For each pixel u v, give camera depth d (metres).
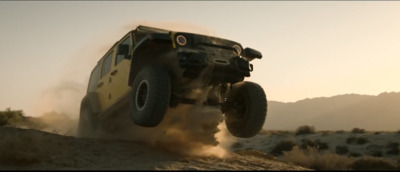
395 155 20.78
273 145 27.28
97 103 7.84
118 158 5.14
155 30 6.94
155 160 5.07
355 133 29.59
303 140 27.84
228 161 5.32
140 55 6.13
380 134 27.41
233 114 6.32
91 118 8.20
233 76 5.69
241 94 6.25
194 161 5.11
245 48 6.27
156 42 5.32
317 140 27.38
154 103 4.96
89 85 9.31
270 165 5.20
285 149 25.28
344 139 27.08
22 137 5.55
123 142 6.41
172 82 5.60
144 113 5.07
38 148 5.25
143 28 6.84
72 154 5.27
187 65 5.13
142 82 5.36
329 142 26.86
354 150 24.02
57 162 4.79
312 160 5.80
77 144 5.92
